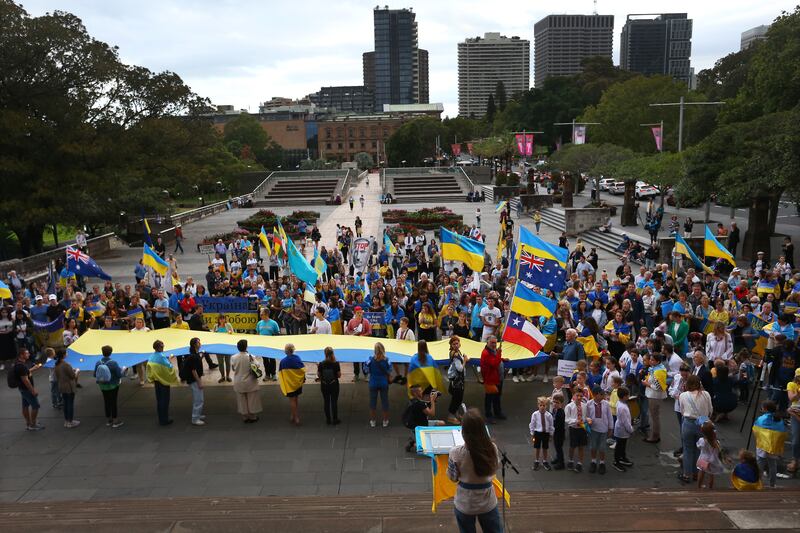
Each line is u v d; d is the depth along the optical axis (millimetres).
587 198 67062
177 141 51156
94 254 40969
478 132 165625
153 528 7430
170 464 11797
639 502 8430
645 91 74938
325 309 18000
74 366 14094
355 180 95500
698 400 10750
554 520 7289
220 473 11414
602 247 38719
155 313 19625
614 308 16375
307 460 11883
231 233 47219
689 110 71812
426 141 155875
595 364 13297
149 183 53469
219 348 14289
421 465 11625
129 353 14438
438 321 18203
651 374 12453
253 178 93125
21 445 12695
